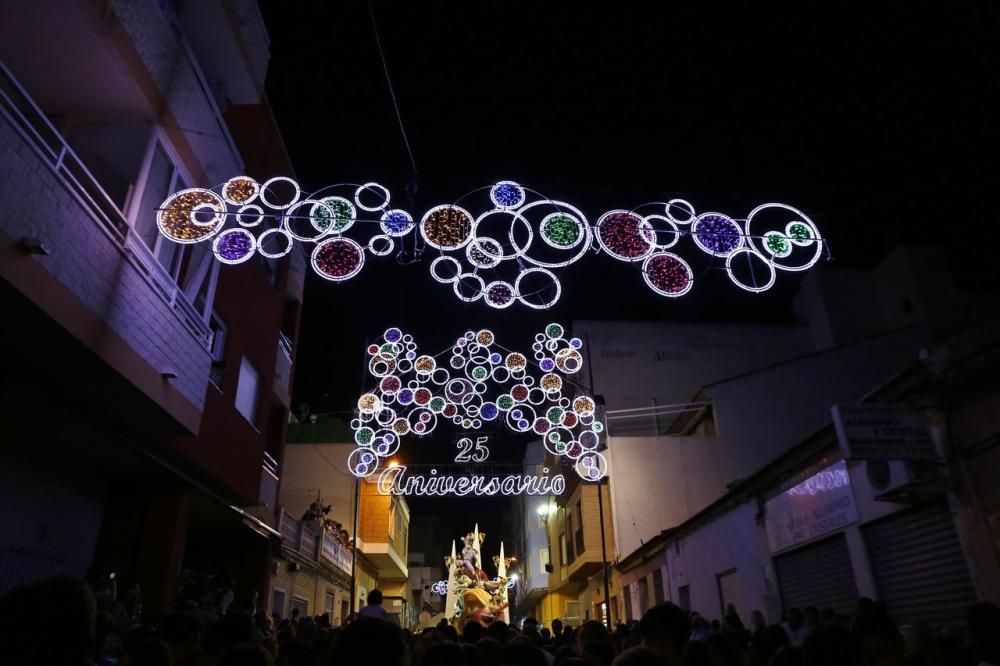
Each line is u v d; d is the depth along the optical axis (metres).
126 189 8.66
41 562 9.53
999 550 7.02
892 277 26.06
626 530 22.38
